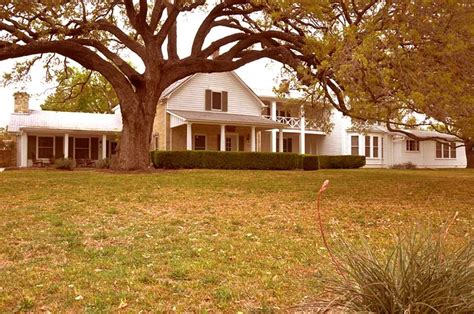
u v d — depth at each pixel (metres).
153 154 22.58
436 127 16.34
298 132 33.12
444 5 9.78
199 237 6.47
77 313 3.55
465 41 10.10
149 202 9.88
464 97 9.79
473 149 35.84
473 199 11.12
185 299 3.87
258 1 12.93
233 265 4.97
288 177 16.61
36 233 6.56
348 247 3.29
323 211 9.01
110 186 12.65
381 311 2.71
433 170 29.92
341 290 2.88
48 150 29.72
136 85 18.52
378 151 35.97
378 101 11.00
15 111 31.12
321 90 15.60
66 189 11.91
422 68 10.31
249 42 18.27
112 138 31.12
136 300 3.82
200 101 28.00
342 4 11.30
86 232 6.70
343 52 10.42
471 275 2.70
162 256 5.34
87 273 4.62
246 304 3.77
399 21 10.27
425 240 3.01
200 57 19.20
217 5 18.69
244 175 17.08
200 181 14.38
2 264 5.07
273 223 7.73
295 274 4.65
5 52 15.56
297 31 16.53
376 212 8.95
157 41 18.66
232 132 28.77
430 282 2.67
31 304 3.71
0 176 15.81
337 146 35.00
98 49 18.47
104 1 17.64
